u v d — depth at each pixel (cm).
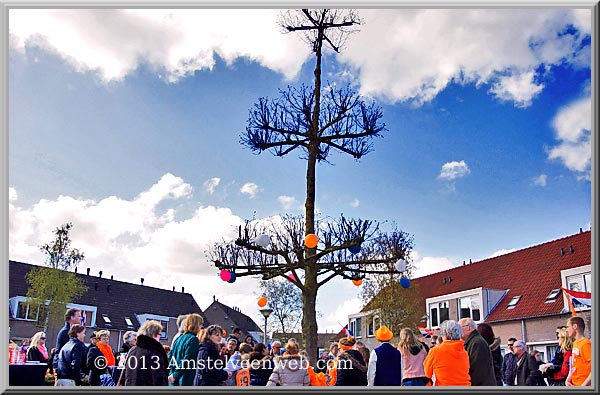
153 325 637
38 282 3162
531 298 2977
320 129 1052
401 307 3094
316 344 966
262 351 817
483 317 3173
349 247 1005
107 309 4191
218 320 6681
